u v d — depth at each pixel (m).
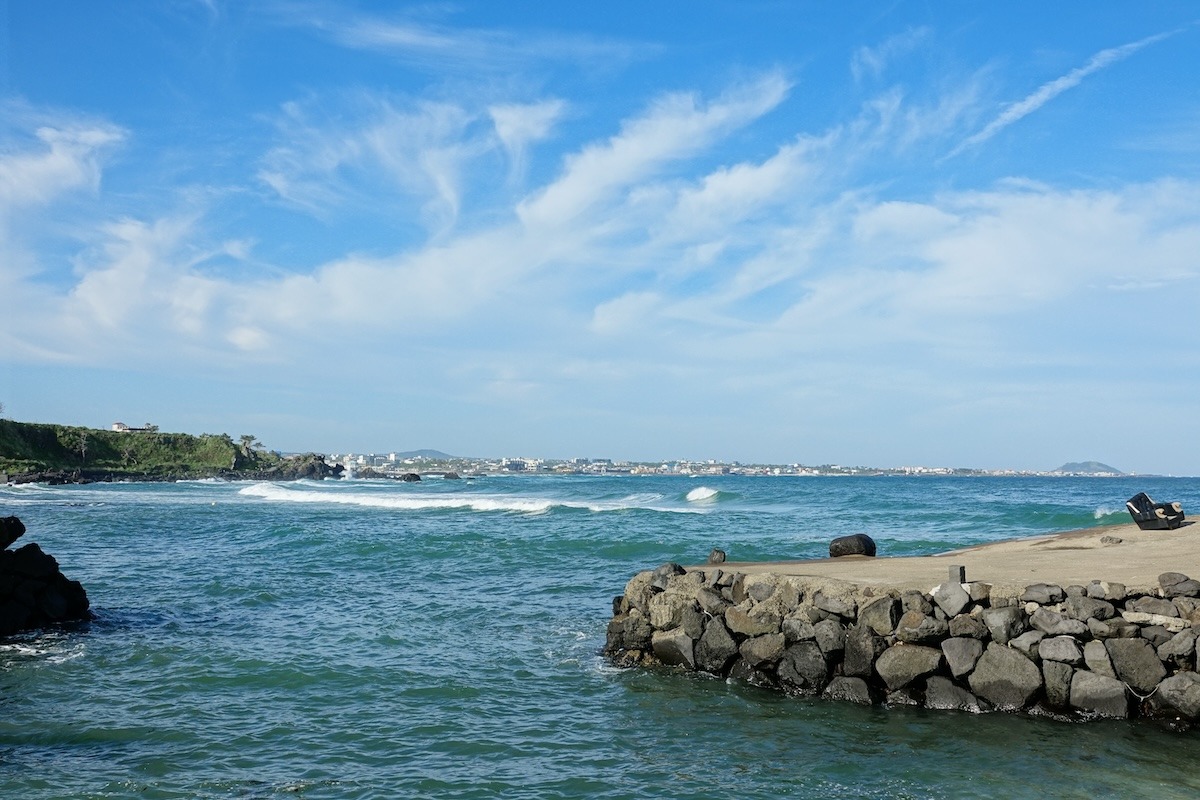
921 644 12.60
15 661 15.63
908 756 10.62
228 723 12.14
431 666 15.34
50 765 10.42
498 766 10.53
